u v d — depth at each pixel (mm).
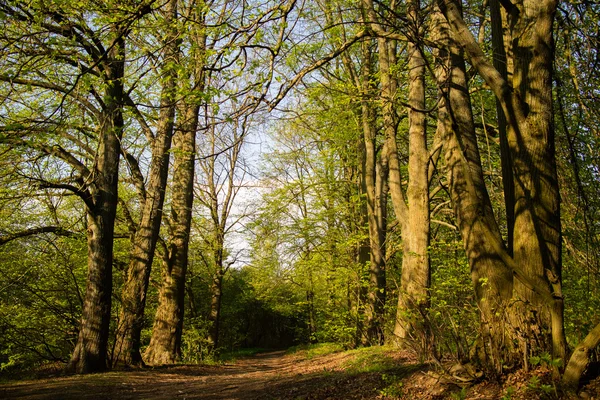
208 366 15875
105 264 11664
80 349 11289
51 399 7645
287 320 46688
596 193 6523
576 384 4129
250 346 46812
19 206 11836
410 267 11336
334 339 21672
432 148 12055
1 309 13086
